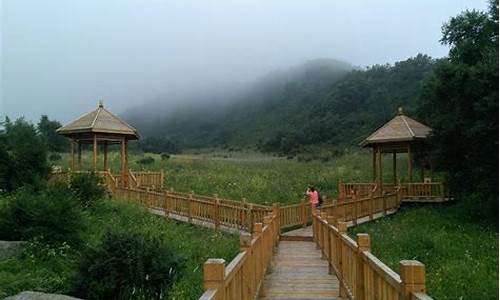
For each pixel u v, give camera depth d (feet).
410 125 96.07
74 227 41.83
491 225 66.59
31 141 69.31
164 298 30.96
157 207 70.38
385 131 96.73
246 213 56.18
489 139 68.18
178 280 33.47
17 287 30.89
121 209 61.62
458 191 77.77
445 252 49.03
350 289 25.86
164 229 55.67
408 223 73.00
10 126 73.36
